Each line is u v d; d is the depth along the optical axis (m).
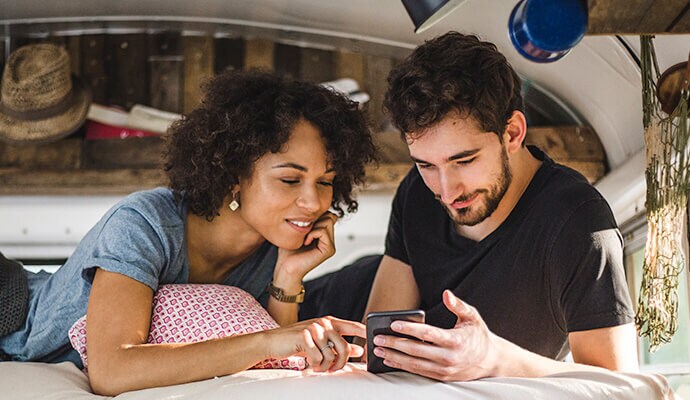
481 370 1.78
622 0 1.90
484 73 1.94
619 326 1.96
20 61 4.08
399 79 1.98
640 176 3.02
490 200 2.02
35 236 4.31
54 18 4.09
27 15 4.05
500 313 2.13
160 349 1.82
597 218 2.03
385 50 4.00
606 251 2.00
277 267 2.26
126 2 3.91
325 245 2.23
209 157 2.12
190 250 2.17
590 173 3.72
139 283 1.95
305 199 2.10
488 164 1.98
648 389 1.80
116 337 1.86
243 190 2.13
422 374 1.75
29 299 2.21
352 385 1.71
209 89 2.21
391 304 2.37
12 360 2.19
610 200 3.35
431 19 1.98
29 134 4.11
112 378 1.81
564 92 3.70
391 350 1.75
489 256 2.15
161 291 2.01
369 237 4.32
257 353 1.78
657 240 2.05
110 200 4.20
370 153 2.31
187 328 1.95
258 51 4.25
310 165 2.10
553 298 2.06
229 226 2.17
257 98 2.11
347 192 2.30
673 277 2.01
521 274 2.10
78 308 2.05
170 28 4.12
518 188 2.14
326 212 2.25
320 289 2.74
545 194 2.11
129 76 4.31
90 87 4.20
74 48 4.28
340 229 4.30
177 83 4.30
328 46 4.04
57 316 2.07
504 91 1.97
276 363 1.95
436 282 2.26
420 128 1.94
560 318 2.08
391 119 2.00
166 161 2.26
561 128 3.75
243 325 1.96
